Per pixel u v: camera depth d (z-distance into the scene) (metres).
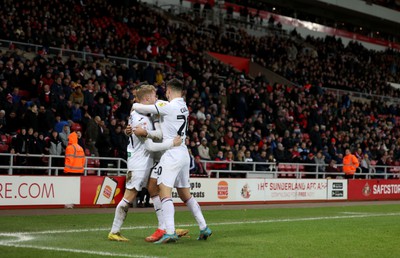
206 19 45.47
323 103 35.78
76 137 17.97
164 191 9.17
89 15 32.97
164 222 9.24
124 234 10.55
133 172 9.35
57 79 22.23
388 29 63.53
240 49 42.03
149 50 31.72
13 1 28.19
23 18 27.53
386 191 28.14
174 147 9.27
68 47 27.53
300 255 8.23
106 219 13.70
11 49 25.38
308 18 57.00
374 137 33.94
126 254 7.93
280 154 26.17
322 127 31.08
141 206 18.34
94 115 22.05
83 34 29.23
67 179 17.50
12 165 17.33
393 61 57.28
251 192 22.62
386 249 9.05
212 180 21.23
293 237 10.47
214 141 23.44
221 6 48.66
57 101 21.39
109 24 32.66
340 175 27.83
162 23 37.00
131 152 9.40
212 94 28.84
